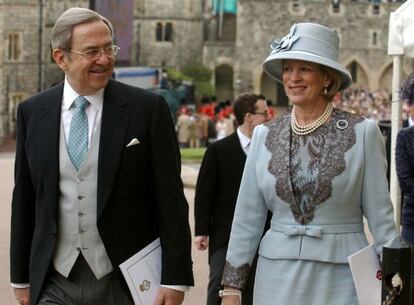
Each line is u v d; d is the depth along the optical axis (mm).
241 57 103562
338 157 7781
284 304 7789
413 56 14477
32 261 8219
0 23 79125
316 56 7824
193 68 101188
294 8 103188
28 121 8367
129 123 8211
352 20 103438
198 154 49938
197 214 11852
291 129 8023
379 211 7824
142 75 66750
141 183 8258
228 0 105688
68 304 8180
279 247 7887
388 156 16281
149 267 8219
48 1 87312
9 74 81188
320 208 7797
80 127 8211
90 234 8141
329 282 7742
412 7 14352
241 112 11695
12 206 8484
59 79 85688
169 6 103750
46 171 8156
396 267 7254
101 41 8055
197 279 16641
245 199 8234
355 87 100188
